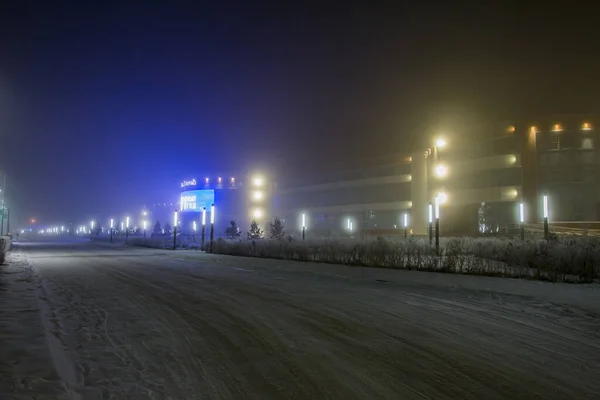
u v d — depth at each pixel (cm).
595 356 659
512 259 1867
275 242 3206
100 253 3659
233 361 636
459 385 541
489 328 831
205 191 10494
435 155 6700
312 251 2677
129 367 605
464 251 2317
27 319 880
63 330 812
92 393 509
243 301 1133
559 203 5775
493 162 6266
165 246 4859
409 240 2719
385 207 7850
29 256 3198
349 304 1084
